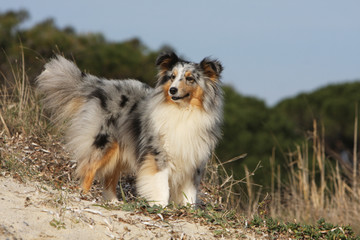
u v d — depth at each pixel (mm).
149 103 7945
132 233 5887
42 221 5676
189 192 7840
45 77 8820
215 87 7879
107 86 8492
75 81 8703
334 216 10781
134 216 6367
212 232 6371
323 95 25000
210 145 7859
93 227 5836
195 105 7637
